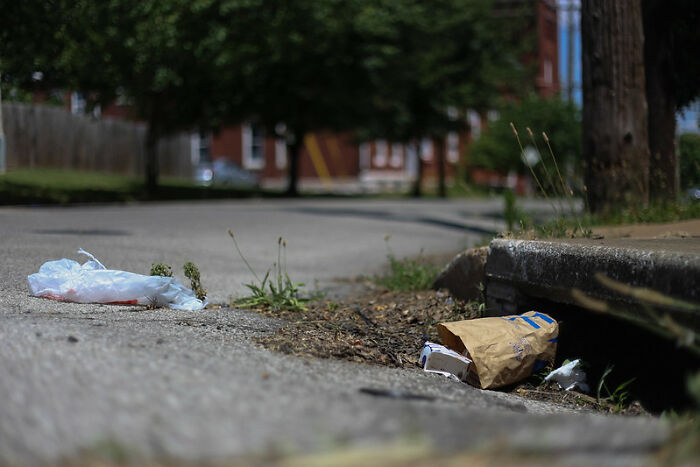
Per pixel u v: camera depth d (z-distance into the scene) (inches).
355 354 145.7
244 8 847.7
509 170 1530.5
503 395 138.6
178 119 986.1
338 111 1154.0
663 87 329.7
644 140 315.9
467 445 69.7
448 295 223.9
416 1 1314.0
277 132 1214.3
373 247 397.4
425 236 462.3
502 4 1505.9
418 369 145.6
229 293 225.3
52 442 68.6
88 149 963.3
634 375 160.9
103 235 341.7
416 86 1350.9
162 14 647.1
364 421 76.5
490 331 157.8
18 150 824.3
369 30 1083.3
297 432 71.8
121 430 71.1
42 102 943.0
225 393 85.0
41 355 99.8
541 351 158.2
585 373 159.6
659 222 280.7
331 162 1780.3
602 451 69.0
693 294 122.3
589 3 320.5
